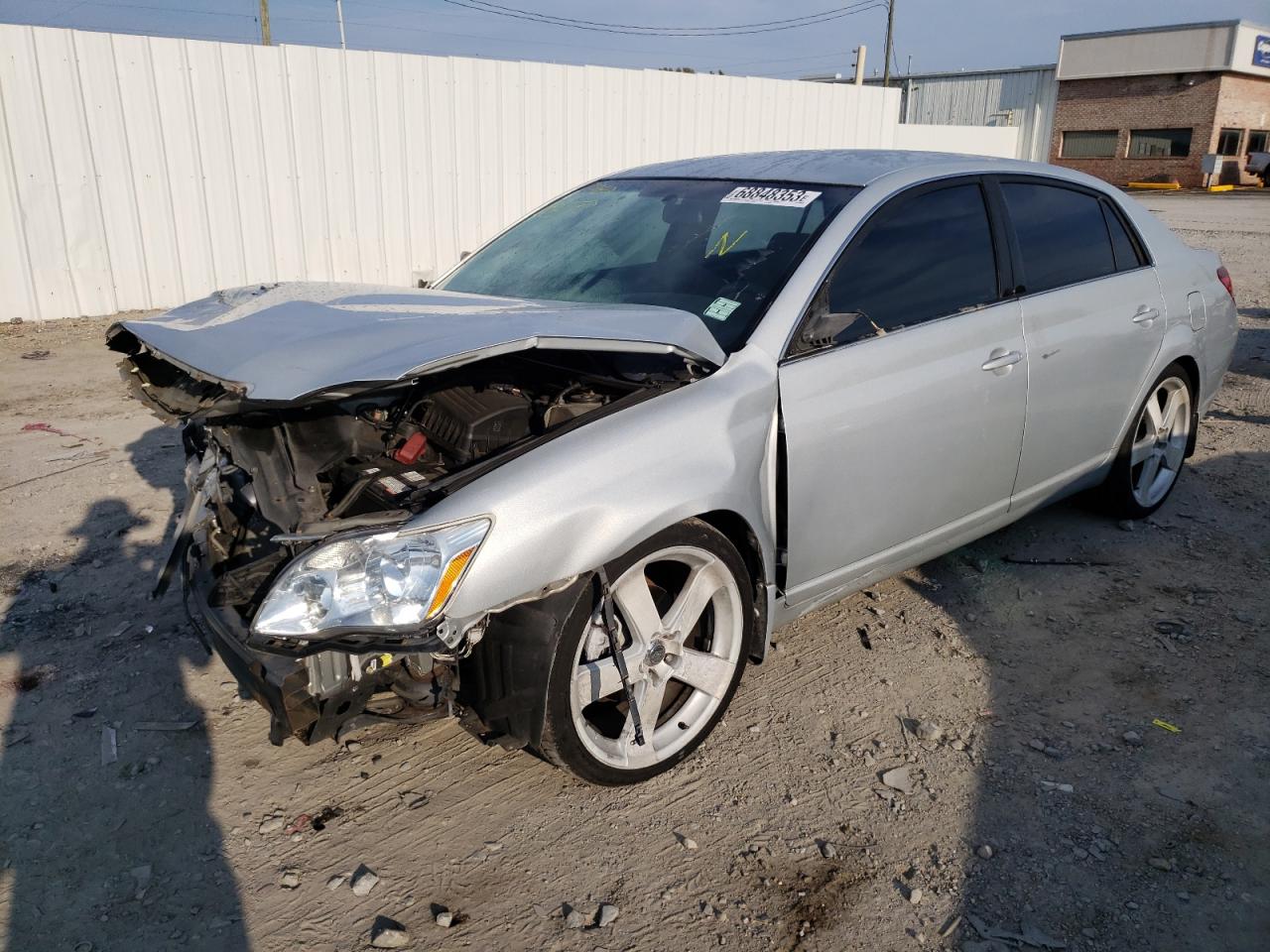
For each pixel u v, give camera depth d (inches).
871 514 131.1
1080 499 193.5
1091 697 133.5
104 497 199.6
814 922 95.8
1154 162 1488.7
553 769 118.6
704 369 114.4
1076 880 100.9
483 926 94.8
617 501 102.0
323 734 95.6
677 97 483.5
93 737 123.3
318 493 107.5
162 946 92.2
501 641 98.7
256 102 383.9
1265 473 219.5
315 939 93.3
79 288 370.0
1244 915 96.2
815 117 535.5
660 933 94.3
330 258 414.6
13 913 95.8
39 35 342.0
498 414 113.3
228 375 98.0
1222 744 122.9
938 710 130.5
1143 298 173.3
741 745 123.2
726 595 118.0
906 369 130.8
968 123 1633.9
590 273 143.0
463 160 432.1
